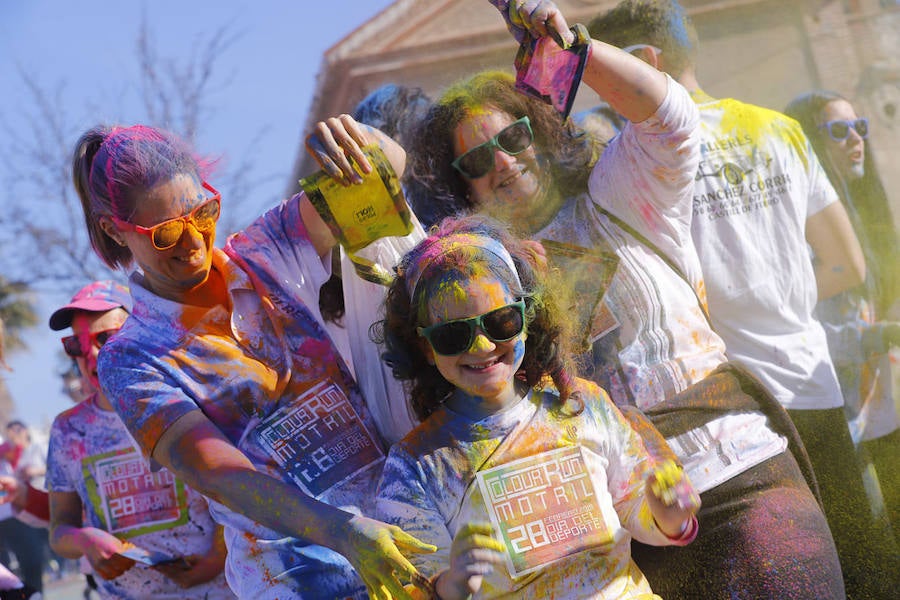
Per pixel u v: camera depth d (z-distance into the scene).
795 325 3.66
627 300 2.93
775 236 3.68
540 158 3.17
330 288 2.83
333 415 2.56
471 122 3.16
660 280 2.95
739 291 3.62
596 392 2.53
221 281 2.59
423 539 2.37
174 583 3.60
